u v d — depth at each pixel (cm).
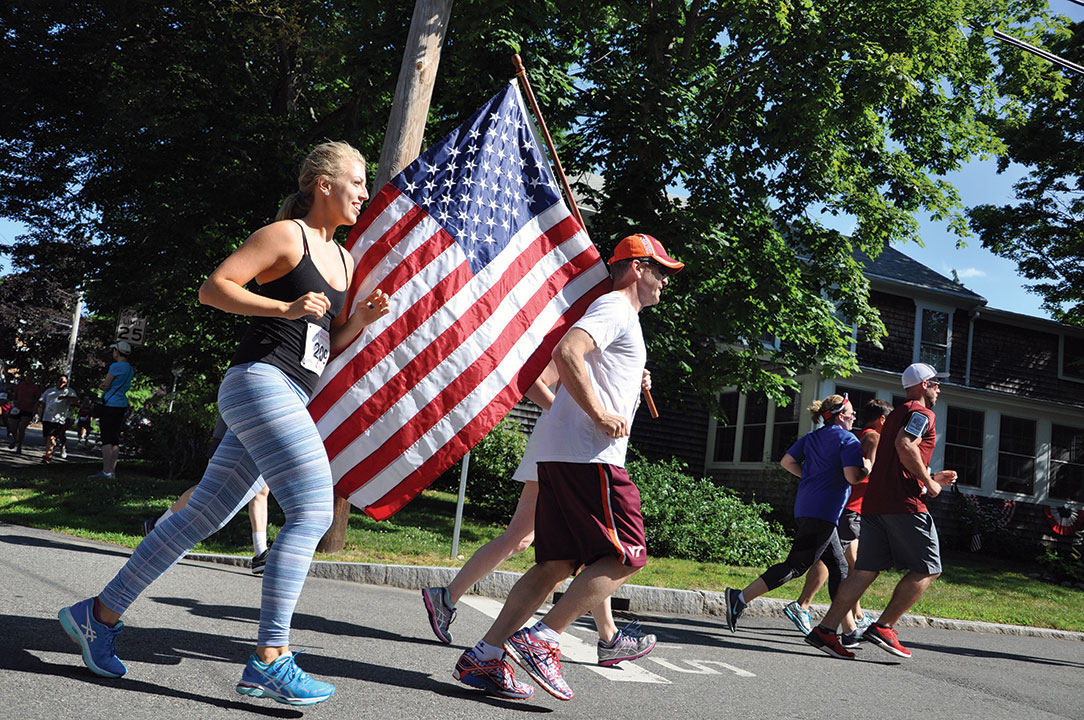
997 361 2522
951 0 1505
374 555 811
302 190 321
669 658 520
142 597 484
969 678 571
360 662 387
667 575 902
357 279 426
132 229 1647
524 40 1347
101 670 295
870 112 1541
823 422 670
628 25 1543
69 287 1853
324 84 1914
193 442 1408
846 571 652
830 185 1600
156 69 1722
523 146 468
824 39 1439
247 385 296
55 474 1338
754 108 1558
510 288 446
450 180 444
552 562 356
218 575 620
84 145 1627
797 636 699
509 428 1448
